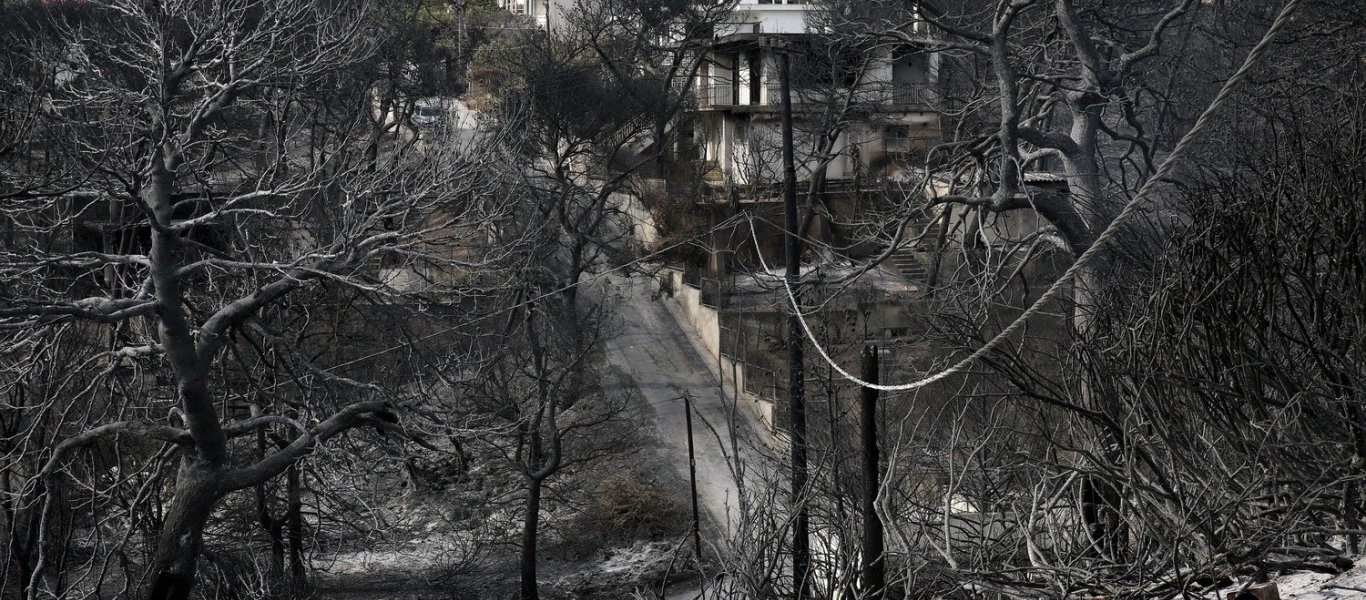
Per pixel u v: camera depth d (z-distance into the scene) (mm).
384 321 24953
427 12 51281
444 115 31875
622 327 40969
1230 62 27000
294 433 24703
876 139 45344
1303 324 8992
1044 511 9164
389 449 21828
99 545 22438
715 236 43438
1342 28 21094
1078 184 24344
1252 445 8172
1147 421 8891
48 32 25891
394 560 28953
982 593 9094
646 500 31500
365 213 20906
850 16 35781
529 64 37469
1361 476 7566
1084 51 24031
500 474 32156
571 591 28547
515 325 30094
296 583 23797
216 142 20594
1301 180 10094
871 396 9414
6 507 19516
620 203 47500
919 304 27656
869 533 9398
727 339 38656
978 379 12875
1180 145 4742
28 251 20719
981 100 28875
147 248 26688
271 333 20234
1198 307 8773
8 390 20625
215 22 20094
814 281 21703
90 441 18641
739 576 10539
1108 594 8094
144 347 19391
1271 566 7926
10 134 18484
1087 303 13242
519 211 31328
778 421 21219
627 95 38844
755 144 43969
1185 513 7832
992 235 38281
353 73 29734
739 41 45688
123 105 20297
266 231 24109
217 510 24906
